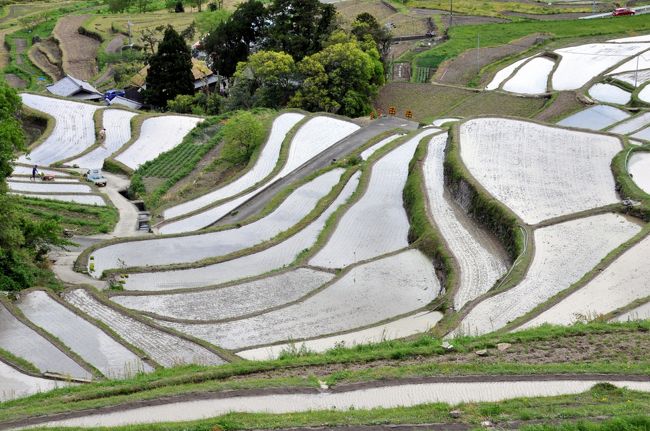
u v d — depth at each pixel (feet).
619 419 78.13
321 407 87.25
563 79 337.52
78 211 211.82
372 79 330.34
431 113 319.68
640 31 418.10
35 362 114.83
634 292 131.34
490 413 83.15
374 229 182.60
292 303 142.00
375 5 522.88
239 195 219.20
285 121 281.54
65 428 82.53
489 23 460.14
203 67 390.21
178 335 126.82
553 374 92.63
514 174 193.26
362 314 138.21
